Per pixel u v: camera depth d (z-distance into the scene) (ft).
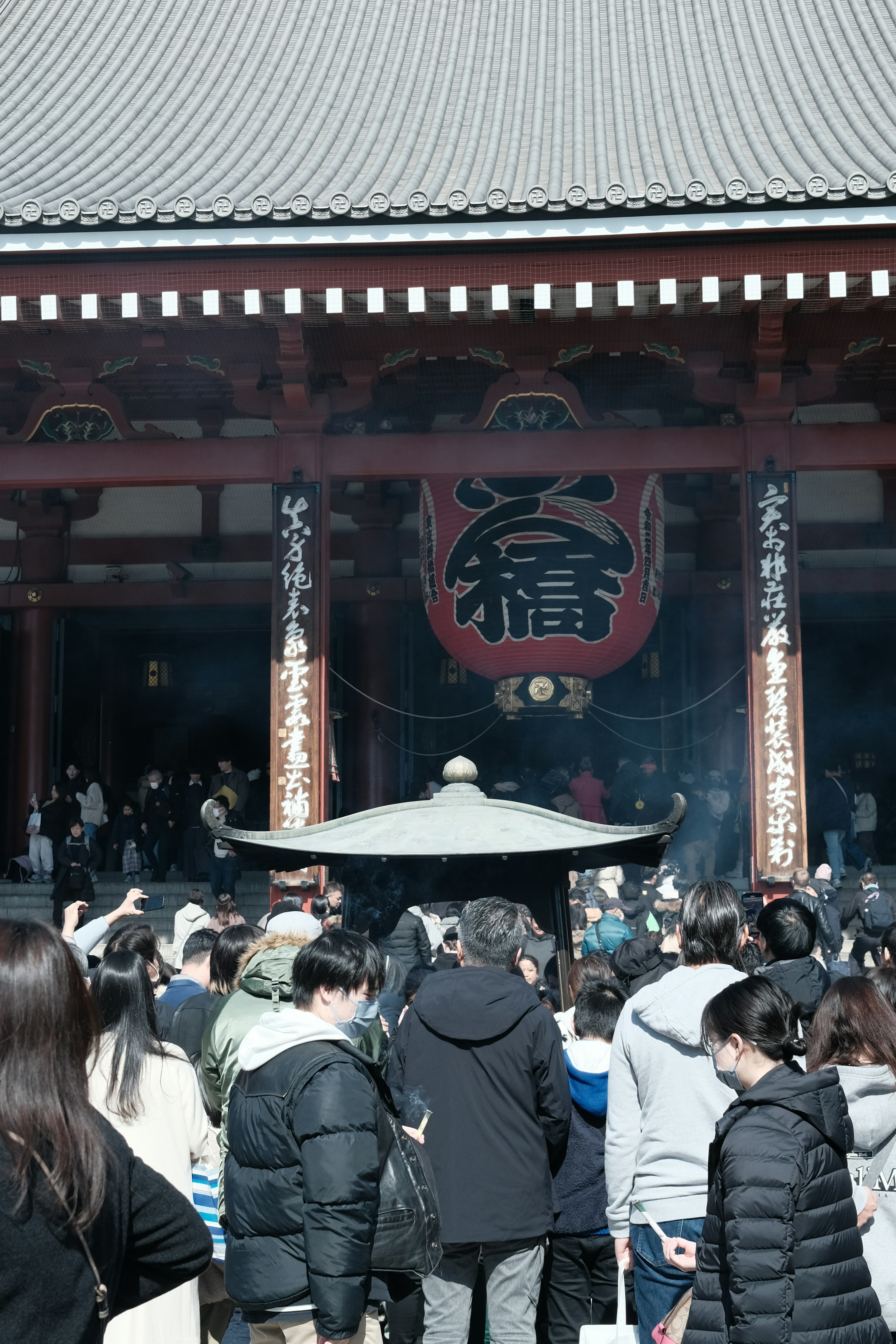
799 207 37.78
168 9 67.15
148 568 64.03
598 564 47.24
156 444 47.19
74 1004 7.66
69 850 53.11
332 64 60.34
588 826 21.16
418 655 68.90
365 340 44.91
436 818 21.63
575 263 39.34
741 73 56.44
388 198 38.55
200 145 50.83
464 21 66.18
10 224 39.09
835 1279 10.74
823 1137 11.00
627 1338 14.24
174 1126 14.01
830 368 45.60
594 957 20.44
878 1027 13.94
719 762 61.00
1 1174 7.17
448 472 46.70
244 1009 14.83
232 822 56.08
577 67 58.75
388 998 21.56
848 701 74.49
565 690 47.75
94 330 45.16
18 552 64.03
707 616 62.08
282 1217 11.65
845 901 54.39
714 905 14.97
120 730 73.61
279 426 46.75
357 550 63.67
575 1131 17.29
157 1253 7.99
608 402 54.13
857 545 60.34
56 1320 7.20
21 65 61.05
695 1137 14.07
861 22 59.21
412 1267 12.37
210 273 40.06
